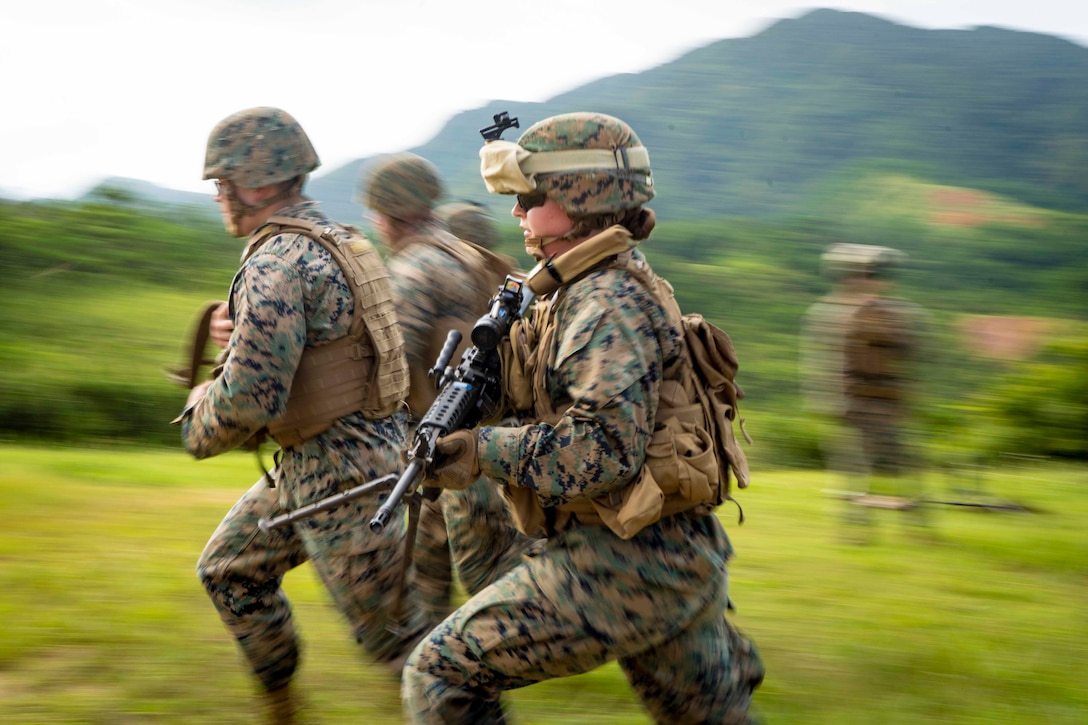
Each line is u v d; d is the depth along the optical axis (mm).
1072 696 4293
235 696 3982
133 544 5973
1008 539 7344
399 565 3490
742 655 2990
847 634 4977
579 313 2633
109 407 12664
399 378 3539
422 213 4449
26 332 14805
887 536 7414
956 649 4777
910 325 7703
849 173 101375
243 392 3211
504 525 4203
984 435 12945
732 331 25953
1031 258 43688
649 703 2924
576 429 2566
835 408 7859
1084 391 12852
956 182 104062
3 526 6215
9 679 4070
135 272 18172
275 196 3449
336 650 4457
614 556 2676
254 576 3518
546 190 2742
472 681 2723
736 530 7535
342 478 3414
